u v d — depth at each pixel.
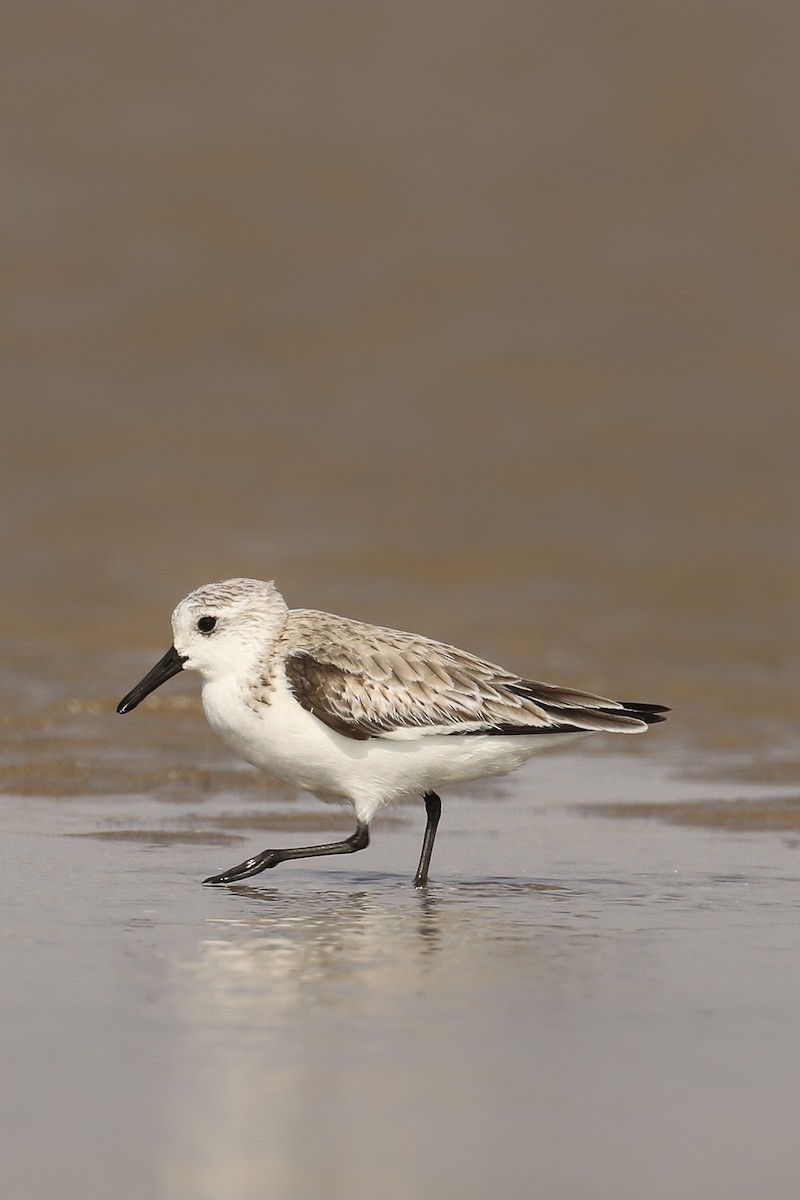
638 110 34.12
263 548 21.48
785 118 33.91
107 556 20.97
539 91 34.75
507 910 9.22
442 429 26.09
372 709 10.03
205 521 22.55
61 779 12.48
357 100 34.66
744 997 7.50
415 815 11.71
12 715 14.37
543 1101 6.18
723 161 33.16
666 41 35.56
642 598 19.94
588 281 30.34
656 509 23.56
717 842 10.94
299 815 11.61
